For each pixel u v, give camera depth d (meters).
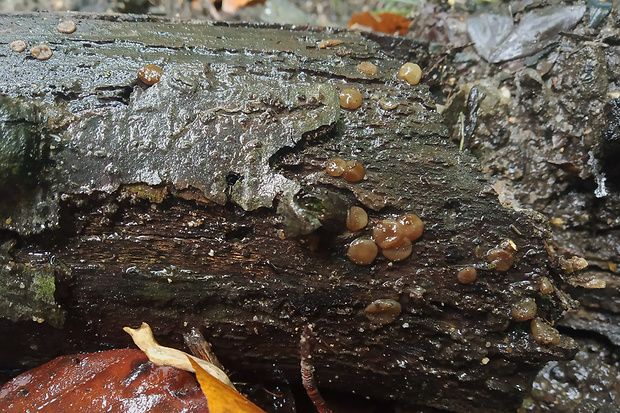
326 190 0.36
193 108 0.36
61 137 0.35
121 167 0.35
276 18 0.58
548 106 0.41
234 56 0.38
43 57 0.37
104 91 0.36
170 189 0.35
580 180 0.41
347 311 0.36
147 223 0.36
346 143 0.36
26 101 0.36
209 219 0.36
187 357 0.35
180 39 0.38
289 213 0.35
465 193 0.36
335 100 0.36
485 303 0.36
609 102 0.39
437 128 0.37
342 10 0.60
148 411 0.35
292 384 0.39
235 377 0.38
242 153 0.36
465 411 0.38
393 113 0.37
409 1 0.49
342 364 0.37
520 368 0.37
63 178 0.35
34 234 0.35
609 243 0.41
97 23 0.38
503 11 0.43
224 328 0.37
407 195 0.36
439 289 0.36
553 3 0.42
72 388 0.35
